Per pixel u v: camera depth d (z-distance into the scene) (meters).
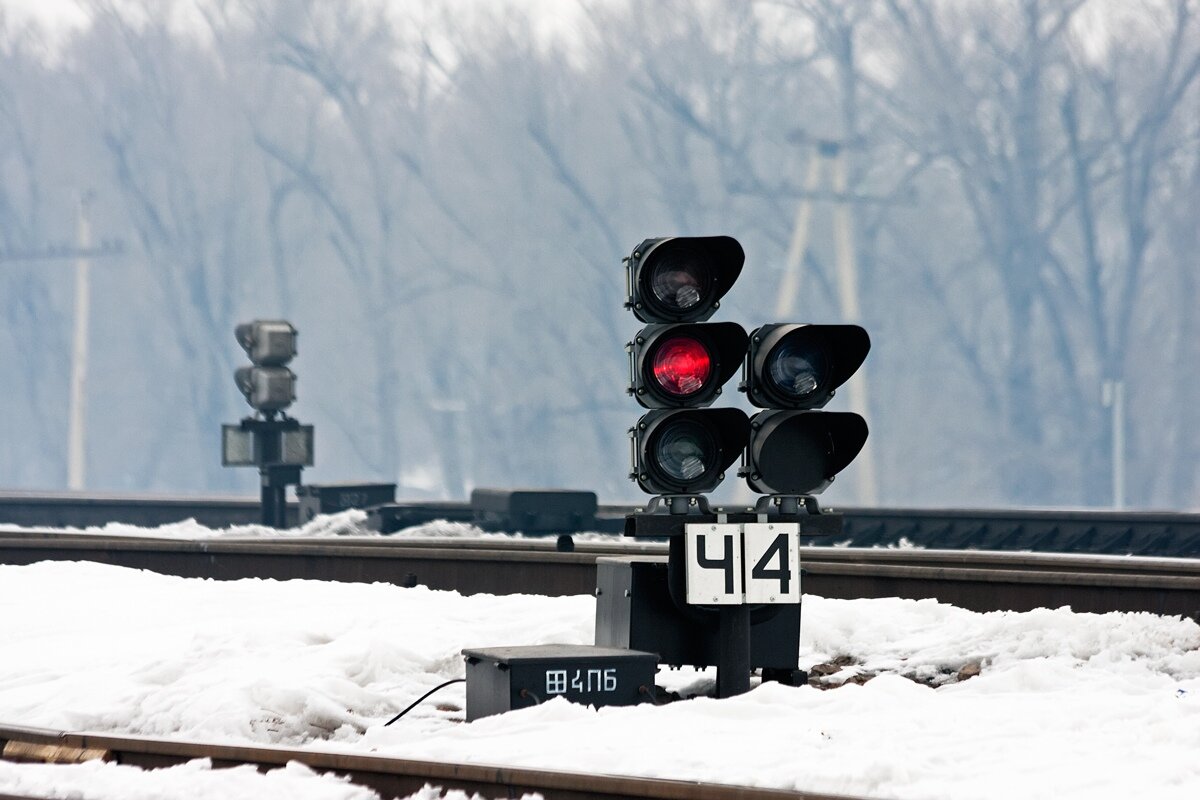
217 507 135.50
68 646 48.91
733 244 38.62
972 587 56.75
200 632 47.50
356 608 55.06
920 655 44.53
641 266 38.47
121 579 64.19
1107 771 26.16
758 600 38.41
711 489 39.12
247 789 28.33
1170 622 44.09
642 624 39.72
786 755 28.02
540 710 33.72
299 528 116.69
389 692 42.19
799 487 39.09
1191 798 24.17
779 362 39.09
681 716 32.94
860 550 76.25
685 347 38.56
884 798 24.88
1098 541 105.25
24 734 34.53
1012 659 42.91
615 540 92.81
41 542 76.56
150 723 38.56
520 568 66.44
